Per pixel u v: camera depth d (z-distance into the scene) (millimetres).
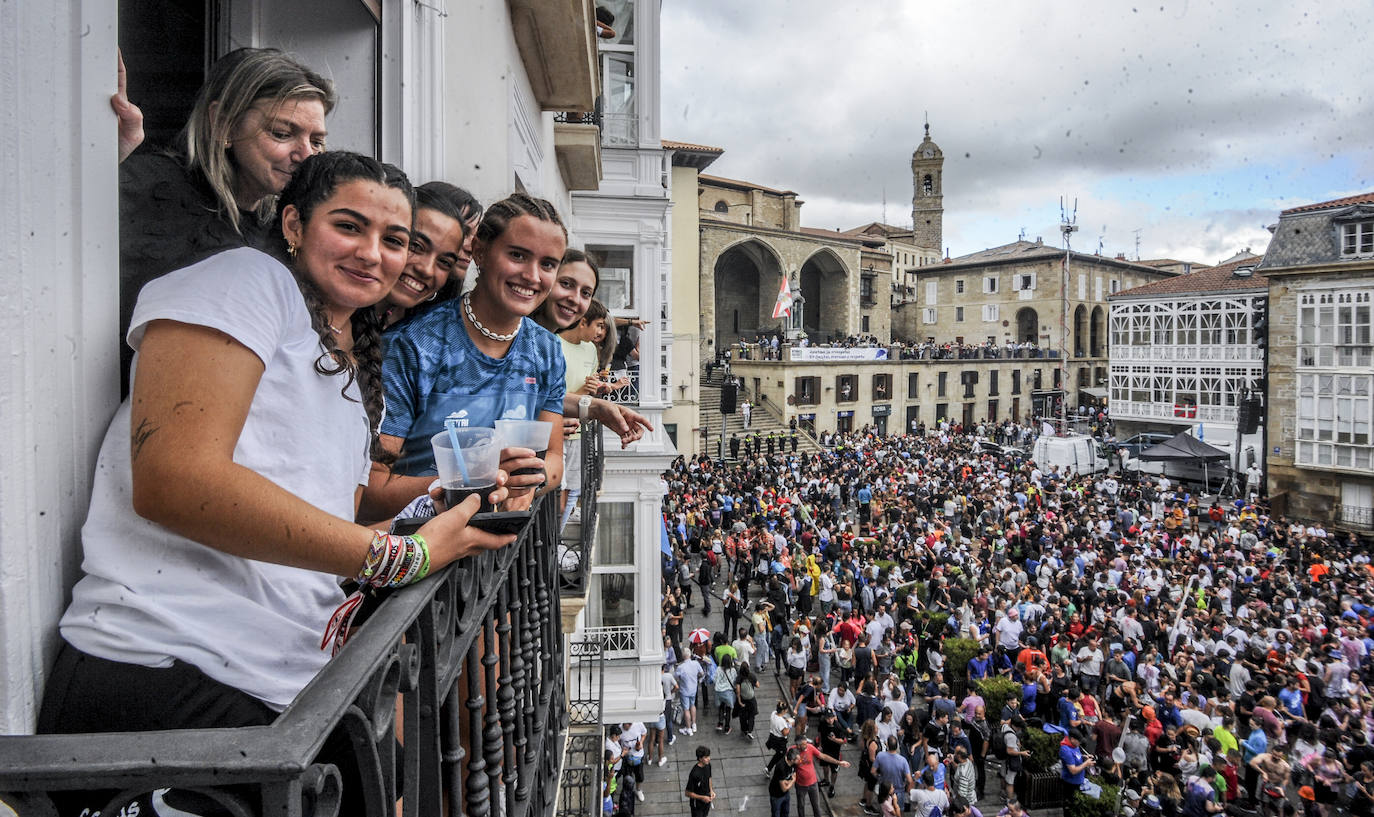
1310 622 15195
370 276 1399
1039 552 20609
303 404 1283
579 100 6750
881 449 39219
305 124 1555
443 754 1769
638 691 10461
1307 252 31859
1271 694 12453
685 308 35719
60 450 1138
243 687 1187
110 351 1250
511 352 2447
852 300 52844
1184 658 13492
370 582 1308
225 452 1036
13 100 1034
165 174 1414
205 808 1147
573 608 5309
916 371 50219
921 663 15094
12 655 1033
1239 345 38938
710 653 15734
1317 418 31781
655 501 10539
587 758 8180
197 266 1158
